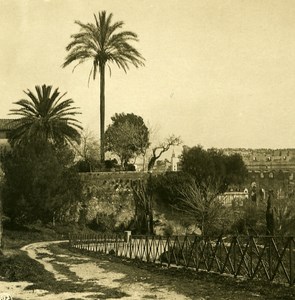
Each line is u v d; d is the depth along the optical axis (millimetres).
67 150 64062
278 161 96000
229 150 97375
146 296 16688
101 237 42812
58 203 55500
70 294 17219
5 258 27969
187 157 62812
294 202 50594
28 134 60344
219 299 15914
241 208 53500
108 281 20578
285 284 17828
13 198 52969
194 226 59875
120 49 65188
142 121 84625
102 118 68375
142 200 61594
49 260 30219
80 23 65625
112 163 73125
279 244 22422
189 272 22297
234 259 20453
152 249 30828
